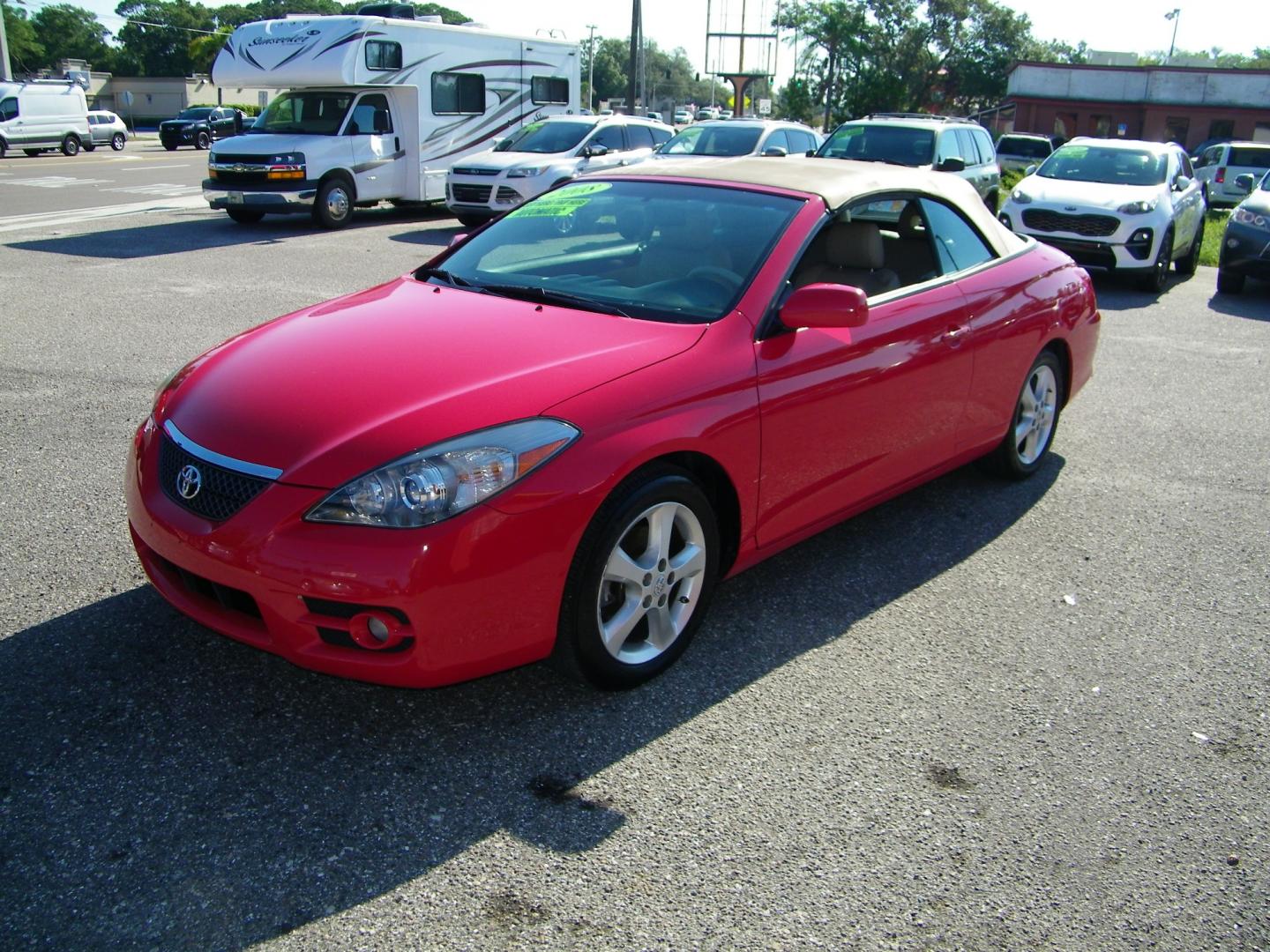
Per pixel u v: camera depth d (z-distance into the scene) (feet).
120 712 9.84
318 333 11.27
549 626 9.57
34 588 12.10
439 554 8.70
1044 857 8.61
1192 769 9.91
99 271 34.24
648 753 9.67
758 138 51.06
